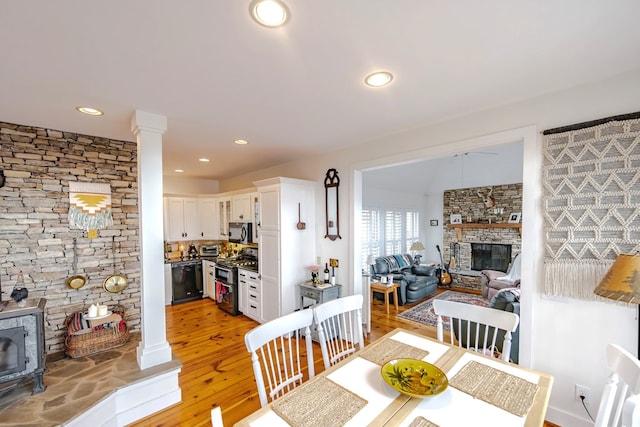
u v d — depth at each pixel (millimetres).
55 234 2711
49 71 1601
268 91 1911
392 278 5117
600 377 1830
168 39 1327
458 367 1471
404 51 1463
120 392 2072
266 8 1131
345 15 1181
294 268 3764
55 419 1749
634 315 1729
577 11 1171
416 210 7809
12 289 2510
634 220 1681
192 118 2406
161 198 2328
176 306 5012
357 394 1268
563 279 1912
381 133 2889
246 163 4441
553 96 1963
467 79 1773
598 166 1787
